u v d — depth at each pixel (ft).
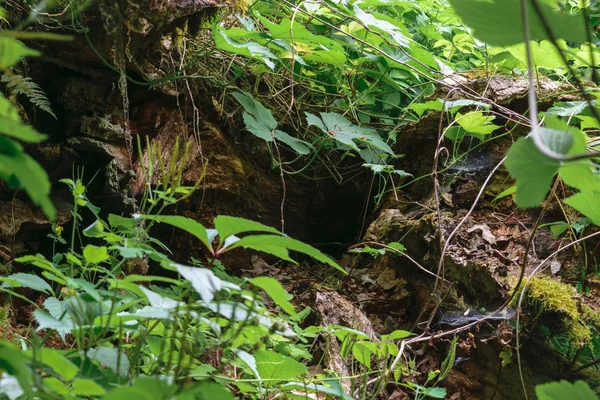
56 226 6.70
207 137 9.36
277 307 8.37
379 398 6.98
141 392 1.95
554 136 1.82
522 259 7.56
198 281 2.47
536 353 6.81
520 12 1.65
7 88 6.74
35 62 7.25
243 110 9.85
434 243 8.25
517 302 6.84
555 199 8.01
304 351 6.37
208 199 9.46
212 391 1.99
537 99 8.93
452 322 7.57
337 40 10.56
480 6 1.66
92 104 7.70
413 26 12.82
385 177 10.71
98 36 7.16
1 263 7.10
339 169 10.87
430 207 9.13
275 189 10.27
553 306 6.54
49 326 3.19
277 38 8.98
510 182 8.71
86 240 7.90
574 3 10.28
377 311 8.88
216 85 9.39
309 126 10.69
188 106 9.06
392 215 9.48
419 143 10.10
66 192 7.72
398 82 11.22
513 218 8.30
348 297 9.04
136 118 8.39
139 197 8.34
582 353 6.79
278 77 10.53
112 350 3.23
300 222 10.80
